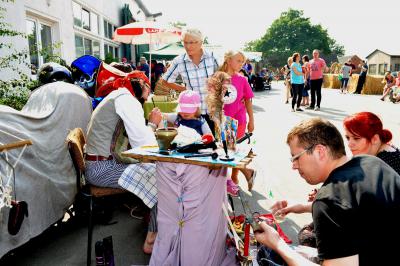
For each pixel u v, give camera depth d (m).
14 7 6.27
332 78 27.78
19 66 6.36
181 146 2.40
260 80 23.52
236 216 3.20
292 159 1.68
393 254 1.33
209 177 2.32
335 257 1.33
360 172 1.46
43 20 7.90
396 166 2.29
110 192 2.81
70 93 3.17
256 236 1.78
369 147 2.30
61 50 8.62
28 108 3.07
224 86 3.24
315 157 1.60
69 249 2.92
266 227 1.76
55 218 2.88
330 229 1.34
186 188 2.31
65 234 3.19
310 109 11.54
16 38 6.33
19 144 2.23
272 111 11.22
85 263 2.72
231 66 3.88
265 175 4.77
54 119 2.91
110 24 14.77
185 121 3.10
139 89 3.28
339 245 1.32
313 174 1.64
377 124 2.28
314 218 1.42
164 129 2.34
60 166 2.91
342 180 1.44
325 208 1.38
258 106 12.82
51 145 2.82
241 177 4.74
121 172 2.82
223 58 3.92
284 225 3.35
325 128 1.61
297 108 11.02
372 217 1.33
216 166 2.13
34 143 2.62
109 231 3.26
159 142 2.31
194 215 2.32
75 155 2.63
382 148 2.35
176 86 4.36
